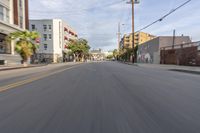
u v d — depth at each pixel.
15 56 42.59
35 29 83.38
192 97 8.67
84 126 5.06
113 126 5.07
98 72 22.00
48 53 83.56
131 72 22.52
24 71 24.73
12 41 41.81
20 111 6.38
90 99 8.11
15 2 44.22
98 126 5.07
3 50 39.03
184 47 38.22
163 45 50.62
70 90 10.16
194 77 17.64
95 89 10.50
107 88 10.85
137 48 76.19
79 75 18.25
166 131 4.78
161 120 5.57
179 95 9.12
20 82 13.22
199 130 4.86
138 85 12.15
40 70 26.23
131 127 5.02
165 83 13.28
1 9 38.59
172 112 6.36
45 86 11.47
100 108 6.75
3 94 9.09
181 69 26.09
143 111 6.45
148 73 21.44
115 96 8.74
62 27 88.38
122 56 106.81
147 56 61.34
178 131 4.78
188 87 11.58
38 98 8.24
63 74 19.25
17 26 44.56
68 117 5.77
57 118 5.68
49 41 84.00
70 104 7.26
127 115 6.00
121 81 14.00
